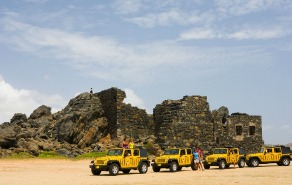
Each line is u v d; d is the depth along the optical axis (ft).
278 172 115.55
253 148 220.23
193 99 204.95
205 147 202.69
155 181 90.22
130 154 115.14
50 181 90.89
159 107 218.38
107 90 220.02
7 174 110.83
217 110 217.56
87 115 211.00
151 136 205.87
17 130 196.85
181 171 125.18
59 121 211.61
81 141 204.13
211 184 82.94
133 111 217.36
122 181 90.63
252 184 82.43
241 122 219.61
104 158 111.04
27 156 173.06
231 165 156.97
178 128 197.67
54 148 190.49
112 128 213.46
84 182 88.43
